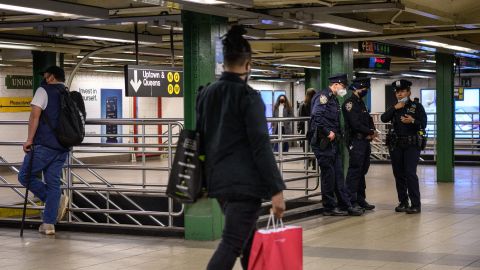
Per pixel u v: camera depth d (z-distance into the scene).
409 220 10.37
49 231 9.25
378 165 21.33
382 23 11.62
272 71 24.50
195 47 8.67
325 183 10.84
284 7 9.84
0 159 10.10
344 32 11.30
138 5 9.96
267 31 12.54
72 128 9.03
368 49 13.70
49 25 10.89
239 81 4.91
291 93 32.97
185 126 8.80
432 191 14.24
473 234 9.16
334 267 7.20
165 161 24.42
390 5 9.30
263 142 4.70
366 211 11.38
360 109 10.85
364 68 17.70
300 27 10.73
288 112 20.59
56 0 9.27
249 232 4.84
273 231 4.63
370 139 11.01
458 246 8.36
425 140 11.12
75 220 10.78
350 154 10.94
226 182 4.76
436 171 17.42
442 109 16.08
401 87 10.91
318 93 10.75
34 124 8.93
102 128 23.34
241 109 4.77
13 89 20.45
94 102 23.14
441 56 15.96
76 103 9.16
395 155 11.20
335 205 10.90
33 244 8.67
